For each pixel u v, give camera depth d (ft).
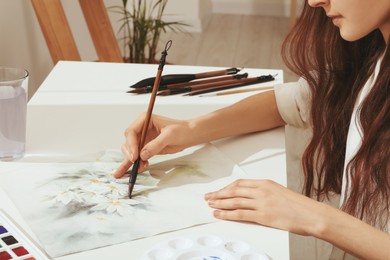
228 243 3.00
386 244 3.16
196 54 13.91
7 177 3.64
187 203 3.43
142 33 10.55
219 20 16.02
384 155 3.69
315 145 4.60
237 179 3.71
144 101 4.84
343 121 4.42
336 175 4.60
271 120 4.47
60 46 7.32
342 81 4.39
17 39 8.17
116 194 3.50
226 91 5.06
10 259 2.91
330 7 3.60
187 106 4.78
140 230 3.18
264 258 2.90
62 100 4.82
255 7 16.58
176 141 3.97
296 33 4.44
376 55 4.21
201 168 3.83
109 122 4.45
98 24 8.58
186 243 2.99
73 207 3.36
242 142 4.25
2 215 3.25
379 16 3.53
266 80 5.29
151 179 3.68
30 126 4.35
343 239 3.20
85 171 3.74
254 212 3.28
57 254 2.99
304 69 4.48
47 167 3.78
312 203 3.29
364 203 3.79
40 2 7.18
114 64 5.63
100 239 3.10
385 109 3.70
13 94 3.73
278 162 3.97
